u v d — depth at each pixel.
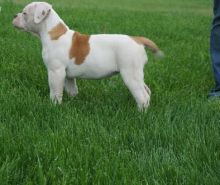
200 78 4.03
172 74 4.01
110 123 3.00
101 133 2.84
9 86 3.54
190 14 9.07
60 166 2.52
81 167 2.53
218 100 3.50
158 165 2.57
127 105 3.33
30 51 4.52
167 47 5.16
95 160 2.60
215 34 3.76
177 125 3.00
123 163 2.56
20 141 2.72
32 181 2.45
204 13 9.78
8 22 5.98
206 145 2.77
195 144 2.75
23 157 2.61
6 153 2.64
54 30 3.23
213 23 3.77
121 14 7.86
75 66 3.23
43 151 2.63
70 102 3.31
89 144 2.72
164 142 2.81
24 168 2.56
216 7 3.71
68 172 2.48
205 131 2.92
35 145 2.66
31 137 2.77
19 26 3.31
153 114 3.11
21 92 3.39
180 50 5.03
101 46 3.19
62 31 3.24
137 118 3.06
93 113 3.19
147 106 3.21
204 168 2.56
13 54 4.36
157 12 8.88
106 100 3.43
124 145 2.77
